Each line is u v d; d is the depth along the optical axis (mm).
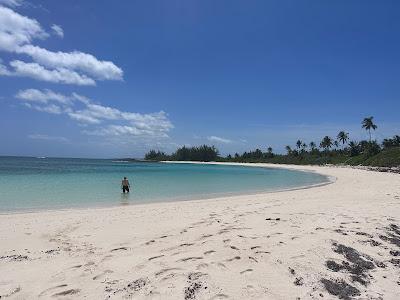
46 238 9992
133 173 56781
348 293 6070
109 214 14703
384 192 23234
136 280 6297
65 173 52219
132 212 15250
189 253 7754
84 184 32906
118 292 5840
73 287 6066
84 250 8477
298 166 110188
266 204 17391
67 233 10648
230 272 6602
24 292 5895
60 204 19047
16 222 12688
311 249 7973
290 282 6301
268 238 8945
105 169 71438
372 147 98188
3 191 25500
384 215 12836
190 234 9852
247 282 6195
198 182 38219
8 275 6707
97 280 6383
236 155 176375
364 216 12500
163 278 6328
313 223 11078
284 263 7102
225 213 14203
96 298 5645
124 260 7484
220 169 84062
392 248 8648
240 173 63031
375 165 83938
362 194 22250
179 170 73500
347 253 7949
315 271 6805
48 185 31078
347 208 14805
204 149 183500
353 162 99938
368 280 6688
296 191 26422
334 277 6641
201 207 16734
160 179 42906
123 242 9188
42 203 19391
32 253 8312
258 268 6816
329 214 12953
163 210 15797
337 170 74125
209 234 9648
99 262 7410
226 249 7945
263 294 5789
